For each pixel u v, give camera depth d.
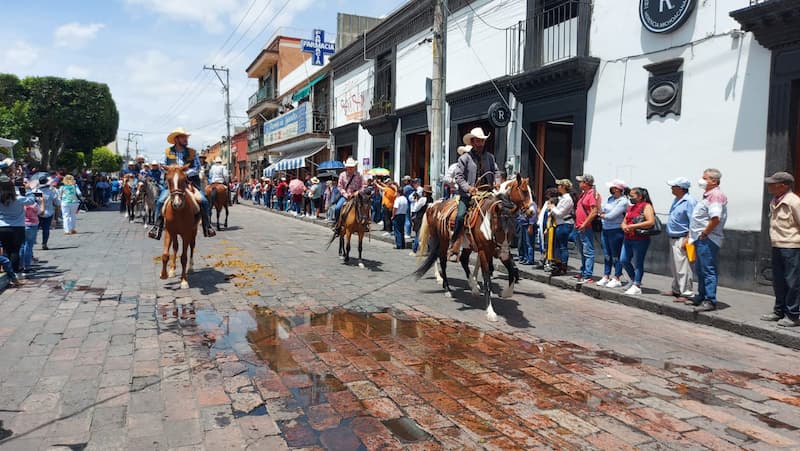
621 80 10.91
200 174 9.60
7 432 3.62
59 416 3.87
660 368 5.25
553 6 12.95
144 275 9.24
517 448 3.54
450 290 8.62
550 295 8.72
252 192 39.06
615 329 6.70
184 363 4.99
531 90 13.11
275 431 3.69
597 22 11.45
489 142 15.59
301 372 4.83
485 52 15.20
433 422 3.89
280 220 22.28
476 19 15.58
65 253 11.66
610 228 8.64
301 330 6.18
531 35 13.26
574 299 8.47
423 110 18.58
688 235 7.59
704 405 4.35
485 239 6.74
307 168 32.38
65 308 6.93
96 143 32.22
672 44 9.87
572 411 4.15
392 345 5.70
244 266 10.33
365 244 14.98
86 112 29.81
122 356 5.15
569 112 12.15
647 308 7.79
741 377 5.05
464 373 4.92
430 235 8.41
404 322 6.68
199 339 5.73
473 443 3.59
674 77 9.80
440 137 13.64
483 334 6.24
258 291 8.17
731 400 4.47
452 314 7.16
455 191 8.46
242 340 5.74
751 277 8.53
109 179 34.81
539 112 13.06
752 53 8.55
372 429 3.76
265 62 40.75
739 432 3.86
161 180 17.42
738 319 6.74
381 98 21.80
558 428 3.85
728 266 8.84
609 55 11.18
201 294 7.88
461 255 8.24
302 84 33.28
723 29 8.98
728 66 8.91
